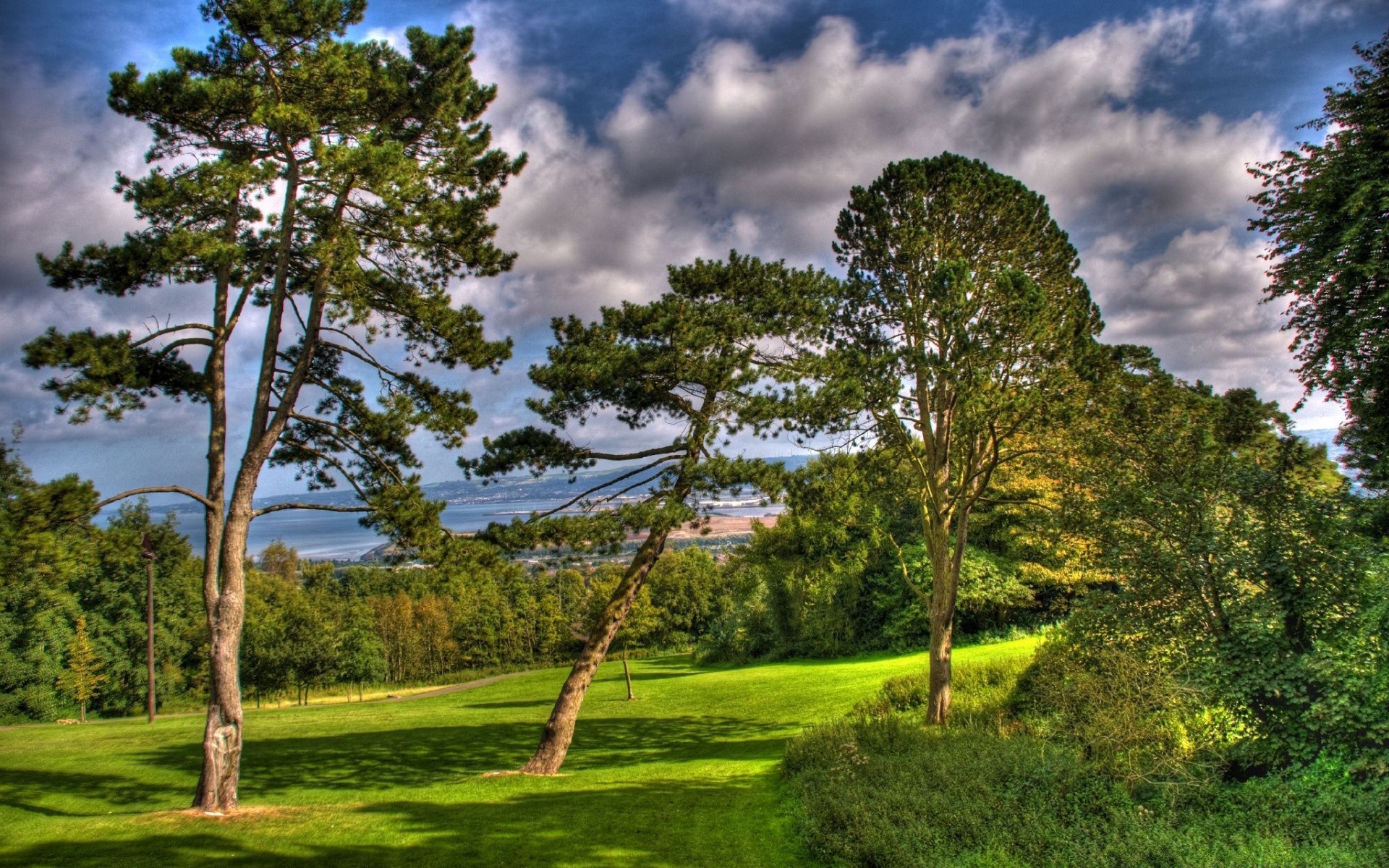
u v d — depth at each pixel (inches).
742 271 778.8
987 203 763.4
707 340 704.4
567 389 736.3
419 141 689.0
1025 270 786.2
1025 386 749.3
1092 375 730.2
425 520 633.0
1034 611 1526.8
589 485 1048.2
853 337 834.8
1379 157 568.7
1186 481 564.7
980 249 787.4
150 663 1354.6
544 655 3248.0
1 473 475.8
